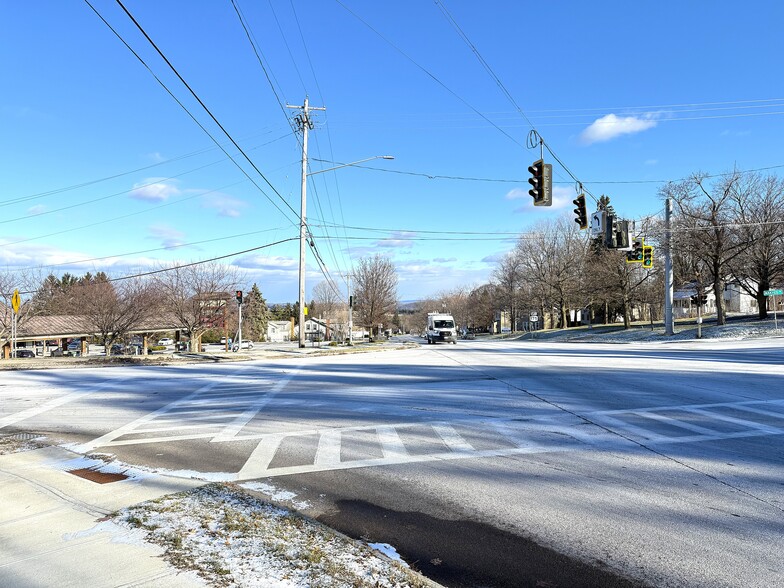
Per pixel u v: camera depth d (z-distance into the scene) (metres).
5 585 3.52
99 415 10.58
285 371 19.16
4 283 37.38
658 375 15.95
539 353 28.42
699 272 43.22
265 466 6.71
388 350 35.00
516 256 76.62
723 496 5.49
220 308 42.47
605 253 55.03
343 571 3.70
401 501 5.45
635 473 6.28
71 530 4.48
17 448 7.78
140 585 3.48
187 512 4.85
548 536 4.58
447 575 3.95
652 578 3.85
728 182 37.44
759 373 16.22
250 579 3.55
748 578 3.81
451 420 9.45
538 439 8.00
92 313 35.66
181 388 14.58
